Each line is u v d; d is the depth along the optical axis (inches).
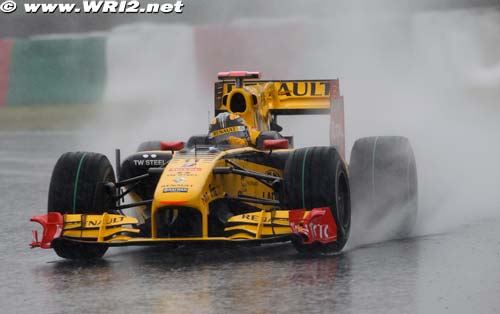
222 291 1005.8
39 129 3892.7
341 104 1547.7
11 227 1572.3
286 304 938.7
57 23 4626.0
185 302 957.8
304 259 1199.6
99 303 970.1
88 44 4424.2
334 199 1216.2
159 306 944.3
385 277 1064.8
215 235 1285.7
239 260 1208.2
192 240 1162.0
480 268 1107.3
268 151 1363.2
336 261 1177.4
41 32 4640.8
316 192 1213.7
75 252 1243.2
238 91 1425.9
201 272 1123.9
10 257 1295.5
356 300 952.3
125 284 1066.1
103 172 1282.0
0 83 4621.1
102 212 1273.4
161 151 1365.7
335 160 1236.5
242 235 1192.8
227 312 911.0
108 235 1216.8
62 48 4515.3
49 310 950.4
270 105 1551.4
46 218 1229.7
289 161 1241.4
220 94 1627.7
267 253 1264.8
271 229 1200.8
